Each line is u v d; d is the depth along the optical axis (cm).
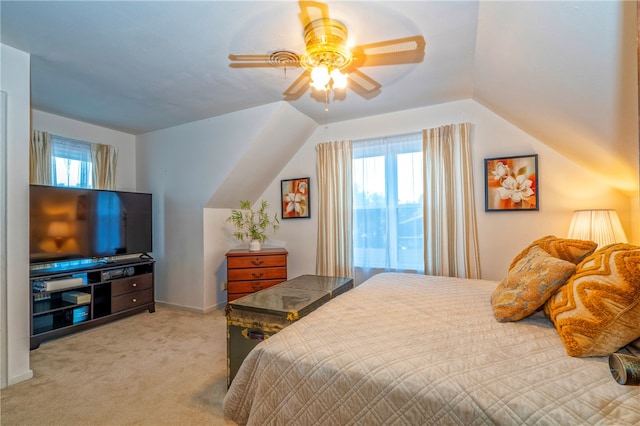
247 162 345
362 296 204
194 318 342
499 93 238
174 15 172
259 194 413
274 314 181
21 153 208
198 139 363
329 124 375
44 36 192
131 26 182
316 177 382
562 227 268
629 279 110
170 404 181
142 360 237
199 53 212
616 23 103
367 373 110
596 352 111
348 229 352
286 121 333
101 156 372
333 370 115
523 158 280
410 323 152
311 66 197
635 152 167
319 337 137
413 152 329
